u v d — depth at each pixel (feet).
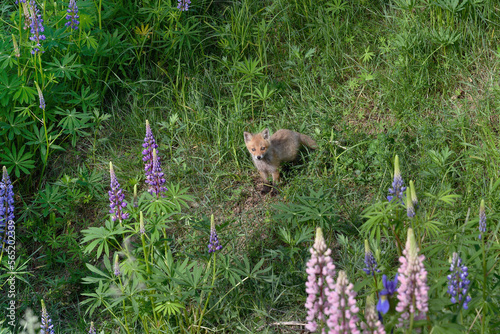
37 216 25.12
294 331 19.33
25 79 26.16
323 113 27.63
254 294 20.58
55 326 21.53
